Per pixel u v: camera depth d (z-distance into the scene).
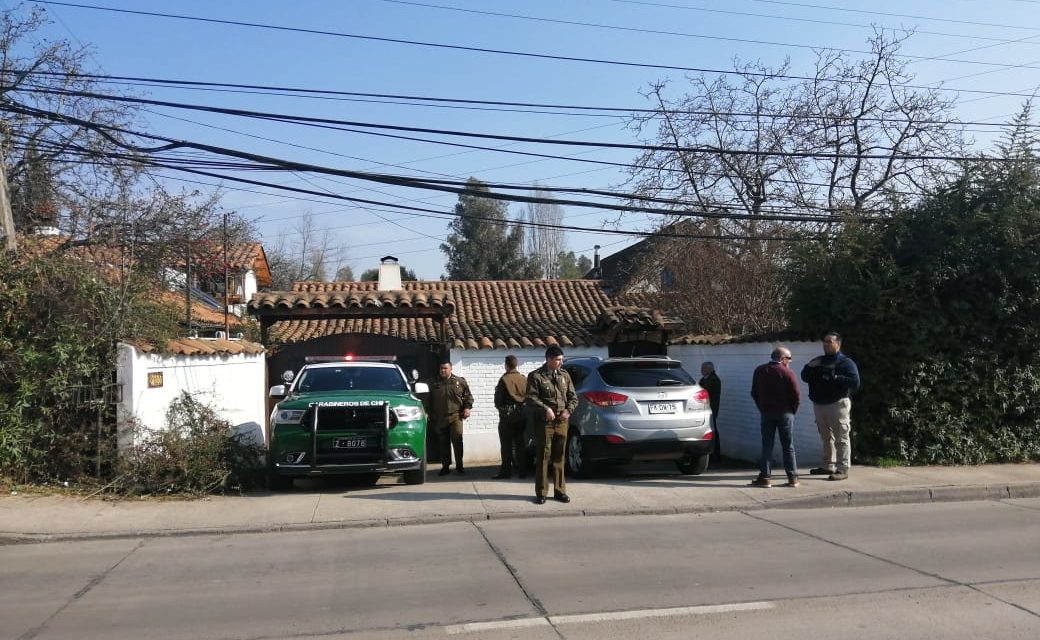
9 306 10.15
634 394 11.23
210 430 10.73
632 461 11.19
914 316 12.12
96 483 10.25
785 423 10.74
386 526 8.98
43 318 10.41
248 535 8.60
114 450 10.34
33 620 5.83
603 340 17.31
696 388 11.52
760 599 6.12
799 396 10.86
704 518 9.33
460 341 16.86
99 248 17.03
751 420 14.16
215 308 27.41
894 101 21.73
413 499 10.09
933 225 12.22
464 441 16.70
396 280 24.64
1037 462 12.49
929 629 5.44
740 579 6.68
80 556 7.74
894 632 5.39
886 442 12.24
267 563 7.41
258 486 11.24
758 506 9.84
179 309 13.46
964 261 12.13
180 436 10.54
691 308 21.20
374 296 16.11
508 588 6.48
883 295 11.95
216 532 8.62
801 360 12.93
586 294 23.05
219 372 13.19
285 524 8.81
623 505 9.70
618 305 21.83
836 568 7.01
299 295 16.06
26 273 10.38
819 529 8.66
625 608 5.93
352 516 9.16
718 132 23.14
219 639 5.41
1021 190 12.21
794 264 13.34
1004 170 12.28
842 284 12.37
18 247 11.23
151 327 11.03
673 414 11.27
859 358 12.29
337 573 7.03
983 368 12.37
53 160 16.88
